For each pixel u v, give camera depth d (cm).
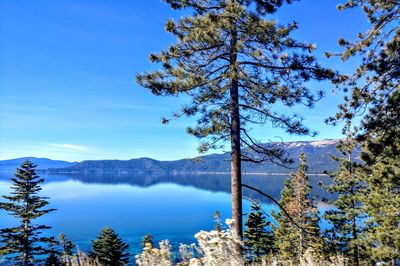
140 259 379
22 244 3481
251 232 3466
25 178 3706
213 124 1116
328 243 2572
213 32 1044
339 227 2544
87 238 10481
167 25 1115
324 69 1032
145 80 1104
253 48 1077
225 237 373
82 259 571
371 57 972
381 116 927
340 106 1016
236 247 375
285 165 1125
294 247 3094
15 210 3588
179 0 1105
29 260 3481
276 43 1015
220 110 1122
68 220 16012
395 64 913
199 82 1093
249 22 1024
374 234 1945
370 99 962
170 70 1123
